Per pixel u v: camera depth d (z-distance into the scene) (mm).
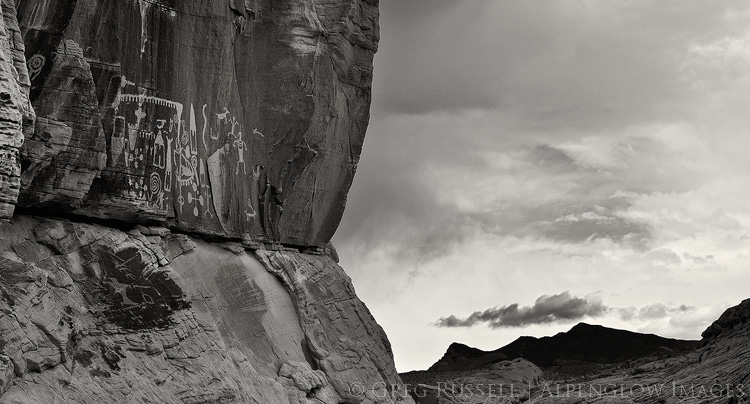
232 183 36125
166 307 31188
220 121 35562
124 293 30094
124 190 31453
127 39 31812
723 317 52031
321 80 39188
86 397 26844
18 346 25266
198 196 34562
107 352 28516
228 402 31312
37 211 29453
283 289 37781
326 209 41188
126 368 28719
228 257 35938
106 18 31094
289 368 35531
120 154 31359
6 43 25797
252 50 37344
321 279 39562
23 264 26500
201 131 34781
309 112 38312
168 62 33375
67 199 29328
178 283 31938
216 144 35406
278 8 38156
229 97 35875
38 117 28375
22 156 27797
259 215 37625
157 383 29484
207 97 35031
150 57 32688
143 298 30594
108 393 27594
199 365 31188
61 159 28969
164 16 33250
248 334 35188
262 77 37562
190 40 34375
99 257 29891
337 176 41406
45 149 28328
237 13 36250
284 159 38156
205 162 34969
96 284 29484
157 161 32750
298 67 38125
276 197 38125
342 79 41125
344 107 41375
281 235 38938
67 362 26859
